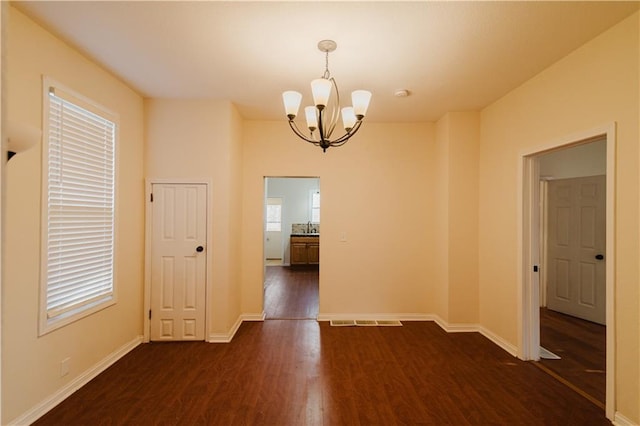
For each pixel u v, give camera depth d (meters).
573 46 2.26
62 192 2.23
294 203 8.88
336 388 2.43
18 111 1.92
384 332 3.61
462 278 3.65
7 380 1.87
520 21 1.98
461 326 3.64
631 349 1.92
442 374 2.65
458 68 2.60
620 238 1.98
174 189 3.33
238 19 1.98
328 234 4.05
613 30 2.02
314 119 2.38
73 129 2.34
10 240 1.88
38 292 2.05
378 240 4.06
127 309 3.04
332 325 3.83
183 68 2.63
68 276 2.30
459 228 3.65
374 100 3.31
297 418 2.07
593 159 4.59
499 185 3.27
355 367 2.77
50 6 1.86
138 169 3.21
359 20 1.98
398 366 2.79
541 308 4.51
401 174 4.06
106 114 2.68
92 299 2.53
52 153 2.15
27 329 1.98
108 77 2.71
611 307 2.02
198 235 3.34
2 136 0.56
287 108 2.21
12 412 1.90
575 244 4.10
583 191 4.02
